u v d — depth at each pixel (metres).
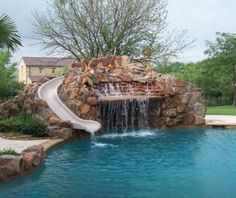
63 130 21.50
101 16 43.62
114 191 12.37
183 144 21.23
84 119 24.77
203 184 13.21
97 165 15.99
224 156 17.95
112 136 24.33
